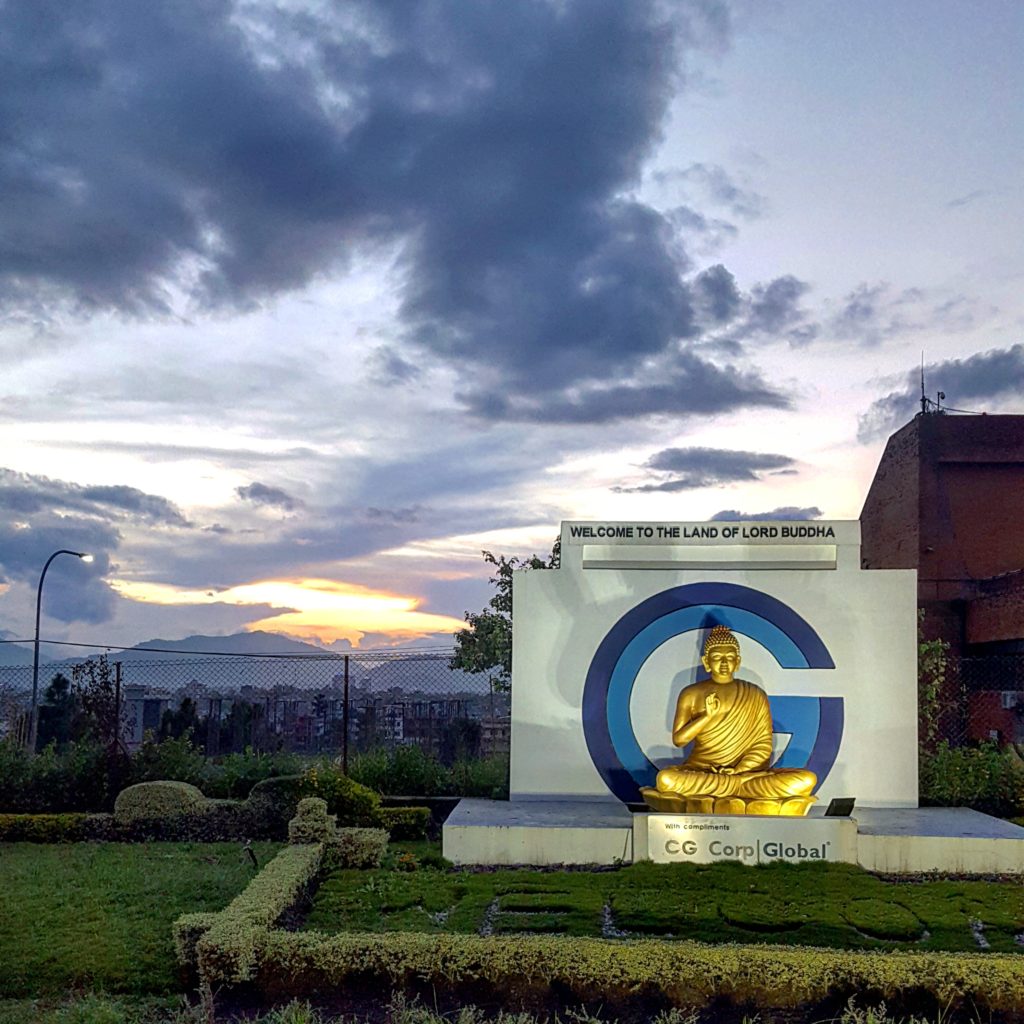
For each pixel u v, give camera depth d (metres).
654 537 15.91
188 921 9.64
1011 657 25.84
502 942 9.23
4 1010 8.85
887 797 15.40
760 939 10.35
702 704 14.15
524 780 15.69
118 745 17.83
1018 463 29.75
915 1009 8.62
